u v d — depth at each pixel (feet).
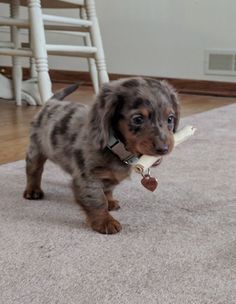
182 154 2.19
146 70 4.94
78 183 1.35
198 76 4.67
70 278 1.02
